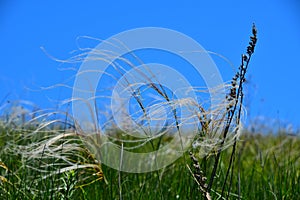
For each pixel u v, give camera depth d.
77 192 4.54
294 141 6.90
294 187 4.87
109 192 4.60
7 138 5.37
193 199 4.21
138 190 4.86
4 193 4.28
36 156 4.45
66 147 4.36
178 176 5.11
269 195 4.86
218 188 4.76
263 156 6.35
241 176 5.24
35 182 4.53
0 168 4.81
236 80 3.43
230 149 6.57
